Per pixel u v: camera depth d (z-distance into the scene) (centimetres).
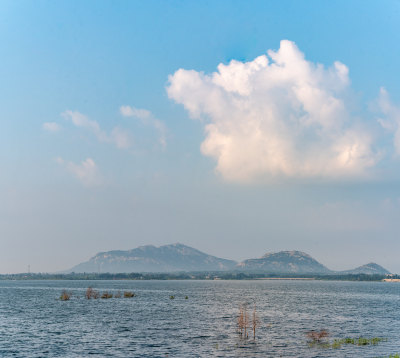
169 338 8706
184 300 19762
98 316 12575
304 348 7638
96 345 7994
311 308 15700
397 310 15050
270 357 6988
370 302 19462
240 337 8819
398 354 7000
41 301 18475
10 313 13362
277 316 12738
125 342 8275
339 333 9394
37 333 9331
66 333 9331
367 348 7594
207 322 11212
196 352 7375
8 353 7344
